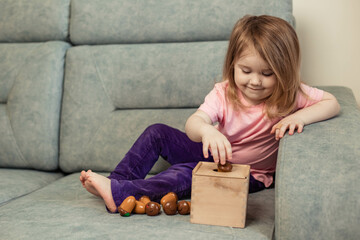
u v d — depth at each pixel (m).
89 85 1.57
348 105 1.21
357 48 1.72
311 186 0.88
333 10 1.73
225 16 1.51
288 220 0.87
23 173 1.51
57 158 1.57
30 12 1.69
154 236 0.87
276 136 1.05
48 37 1.69
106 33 1.62
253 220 1.00
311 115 1.07
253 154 1.24
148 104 1.53
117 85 1.55
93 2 1.64
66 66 1.63
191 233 0.89
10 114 1.60
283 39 1.09
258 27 1.10
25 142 1.56
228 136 1.24
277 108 1.15
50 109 1.58
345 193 0.85
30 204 1.11
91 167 1.51
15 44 1.71
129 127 1.49
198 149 1.29
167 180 1.10
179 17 1.55
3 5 1.73
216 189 0.95
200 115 1.17
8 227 0.94
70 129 1.55
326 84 1.77
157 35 1.58
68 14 1.69
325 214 0.85
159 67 1.52
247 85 1.11
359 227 0.83
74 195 1.22
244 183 0.94
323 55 1.76
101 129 1.52
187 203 1.03
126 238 0.86
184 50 1.52
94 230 0.90
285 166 0.93
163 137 1.22
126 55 1.57
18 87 1.61
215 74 1.46
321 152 0.93
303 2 1.76
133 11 1.60
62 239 0.86
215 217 0.96
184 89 1.49
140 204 1.03
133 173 1.16
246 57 1.08
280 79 1.09
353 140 0.95
